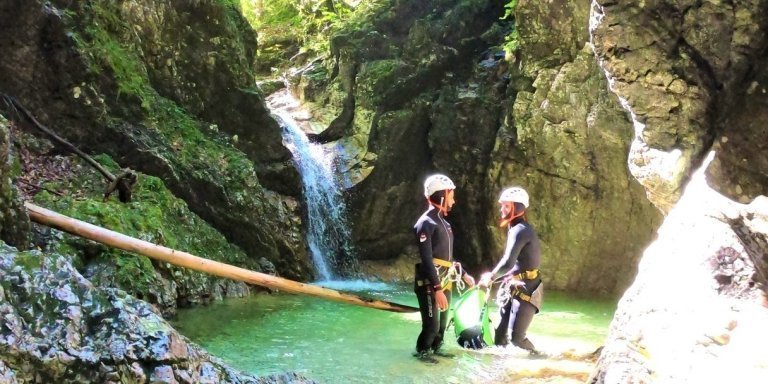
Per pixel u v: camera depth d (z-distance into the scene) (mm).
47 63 6617
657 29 4496
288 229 8141
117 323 2814
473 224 9000
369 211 9273
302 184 8914
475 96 9102
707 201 4094
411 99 9578
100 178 6410
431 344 4531
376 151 9352
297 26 12766
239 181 7766
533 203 8336
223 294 6445
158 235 5926
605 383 3189
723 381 2838
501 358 4418
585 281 8086
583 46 7723
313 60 11250
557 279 8203
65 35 6656
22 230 3973
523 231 4605
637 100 4754
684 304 3453
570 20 7781
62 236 5164
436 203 4609
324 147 9688
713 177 4367
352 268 9141
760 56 4254
